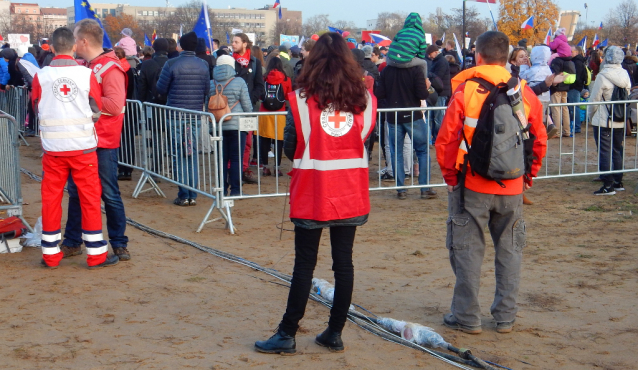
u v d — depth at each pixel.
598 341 4.24
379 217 8.05
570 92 15.21
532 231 7.23
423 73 8.67
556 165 11.67
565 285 5.38
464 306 4.37
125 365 3.77
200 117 7.59
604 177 9.23
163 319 4.56
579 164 11.69
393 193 9.62
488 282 5.52
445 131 4.14
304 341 4.21
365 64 12.10
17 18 111.12
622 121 8.92
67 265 5.90
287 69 11.58
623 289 5.25
